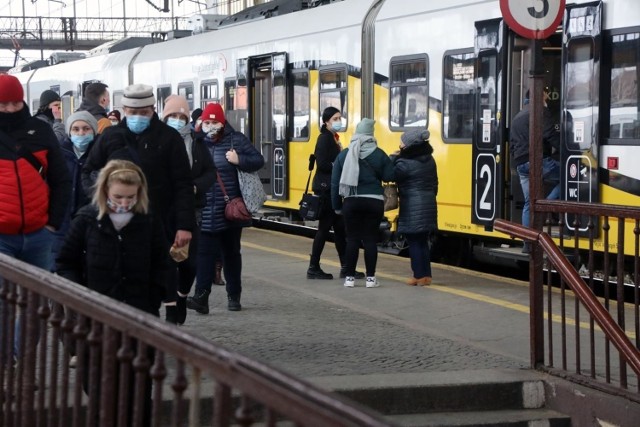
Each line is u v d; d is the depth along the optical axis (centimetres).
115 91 4234
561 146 1972
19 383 891
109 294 1001
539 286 1257
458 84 2245
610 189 1870
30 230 1170
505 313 1631
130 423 958
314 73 2817
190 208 1235
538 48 1258
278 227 3388
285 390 520
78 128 1341
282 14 3241
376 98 2547
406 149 1867
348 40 2645
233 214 1565
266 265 2162
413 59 2398
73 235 1012
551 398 1205
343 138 2678
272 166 3072
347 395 1149
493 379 1207
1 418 932
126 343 700
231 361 561
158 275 1026
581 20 1919
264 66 3159
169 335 630
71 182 1239
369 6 2598
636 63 1812
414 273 1897
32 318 865
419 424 1134
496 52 2130
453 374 1227
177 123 1429
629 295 1992
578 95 1930
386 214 2480
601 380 1200
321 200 1927
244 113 3198
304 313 1614
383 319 1569
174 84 3734
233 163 1559
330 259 2277
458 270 2106
